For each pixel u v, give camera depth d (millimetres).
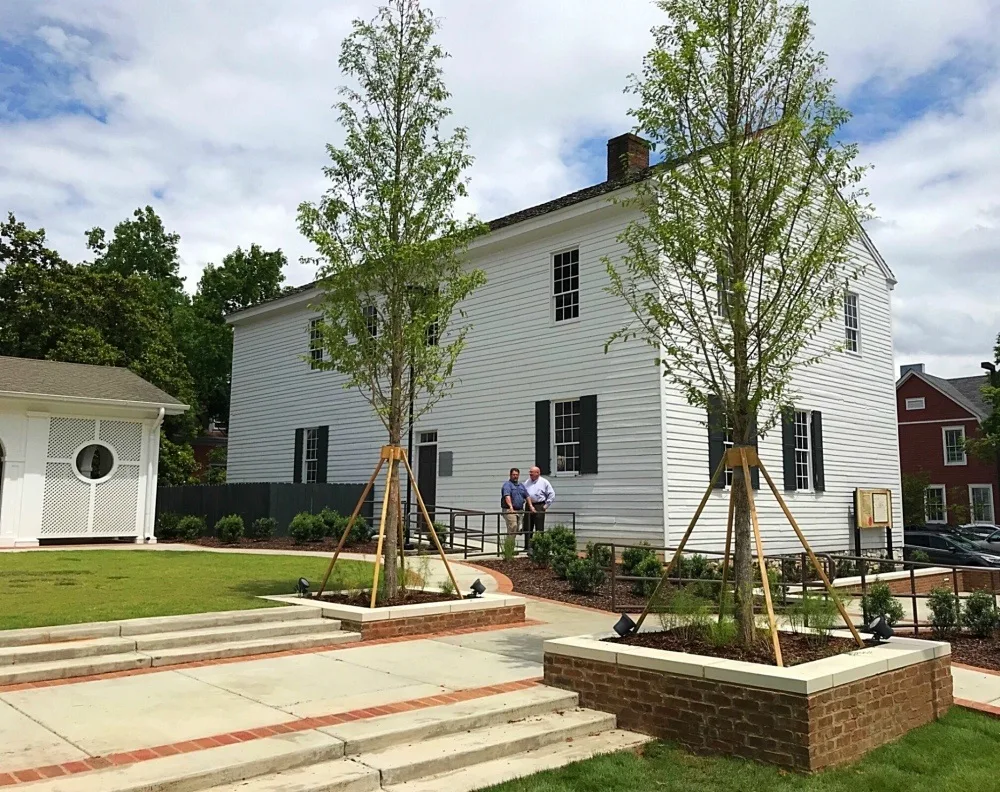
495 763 5293
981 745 5934
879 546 21312
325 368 10305
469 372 20109
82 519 18625
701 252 7199
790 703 5324
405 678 7035
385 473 21859
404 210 10109
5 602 9180
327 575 10109
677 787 4938
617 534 16312
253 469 27578
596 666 6496
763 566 6465
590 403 17125
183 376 33125
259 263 45312
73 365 20953
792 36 6996
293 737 5141
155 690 6422
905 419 43812
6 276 29219
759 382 6910
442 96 10312
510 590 12438
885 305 23031
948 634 10078
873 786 5031
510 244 19391
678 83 7121
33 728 5297
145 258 44250
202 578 11797
